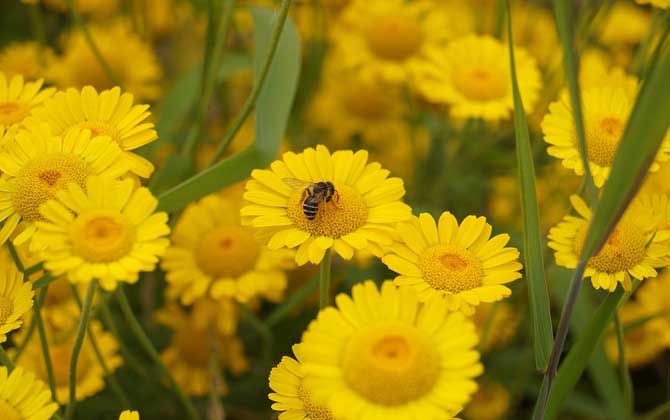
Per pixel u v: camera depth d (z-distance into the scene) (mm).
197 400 469
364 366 306
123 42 537
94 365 421
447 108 559
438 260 341
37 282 363
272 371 327
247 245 432
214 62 467
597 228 316
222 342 463
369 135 580
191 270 432
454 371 309
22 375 321
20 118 389
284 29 430
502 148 587
